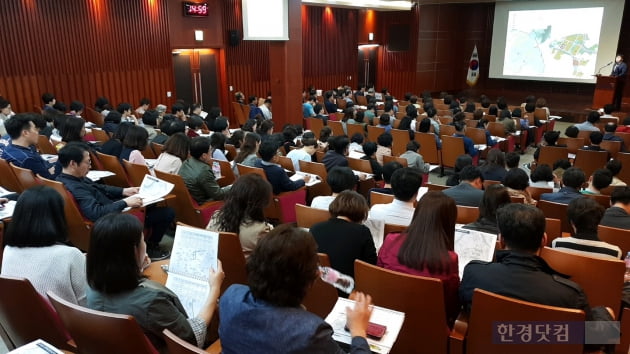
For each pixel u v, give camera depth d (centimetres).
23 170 374
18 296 185
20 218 203
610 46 1377
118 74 1032
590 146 687
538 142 1017
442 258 214
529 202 388
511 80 1709
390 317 175
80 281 210
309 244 136
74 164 346
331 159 519
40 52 919
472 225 292
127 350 161
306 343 124
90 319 160
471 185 390
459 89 1806
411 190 308
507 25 1559
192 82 1179
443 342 208
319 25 1444
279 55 884
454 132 830
